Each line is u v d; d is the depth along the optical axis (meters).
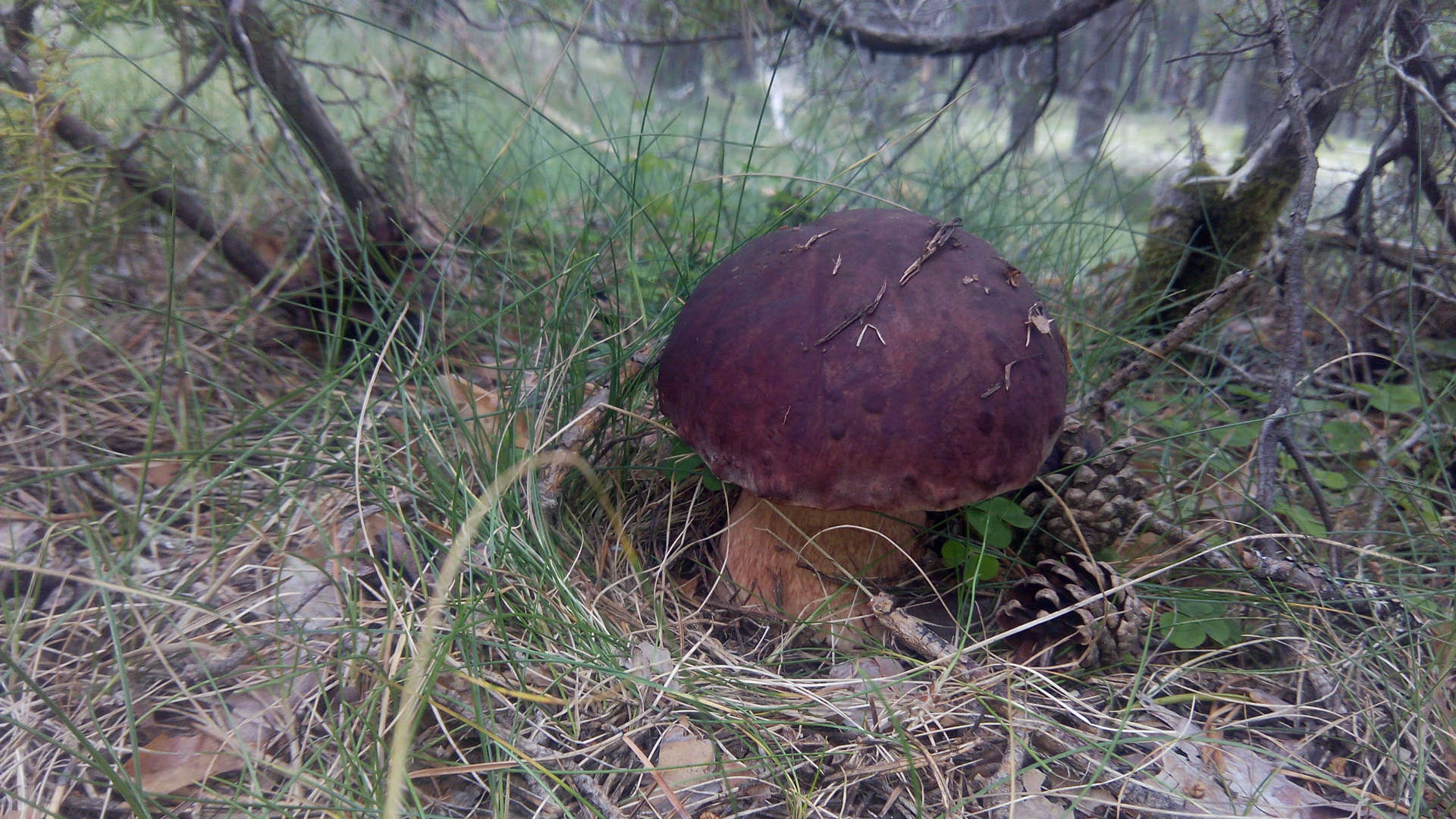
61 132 0.34
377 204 0.42
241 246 0.41
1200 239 0.46
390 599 0.23
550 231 0.46
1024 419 0.24
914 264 0.25
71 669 0.23
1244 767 0.24
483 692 0.23
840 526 0.27
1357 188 0.43
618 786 0.22
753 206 0.59
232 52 0.33
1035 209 0.54
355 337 0.41
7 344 0.33
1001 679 0.25
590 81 0.73
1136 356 0.43
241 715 0.22
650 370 0.34
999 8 0.53
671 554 0.31
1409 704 0.24
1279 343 0.45
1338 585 0.27
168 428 0.34
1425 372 0.42
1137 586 0.28
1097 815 0.22
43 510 0.29
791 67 0.54
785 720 0.24
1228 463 0.35
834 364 0.23
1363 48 0.37
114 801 0.20
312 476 0.30
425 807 0.21
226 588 0.26
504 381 0.37
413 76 0.45
